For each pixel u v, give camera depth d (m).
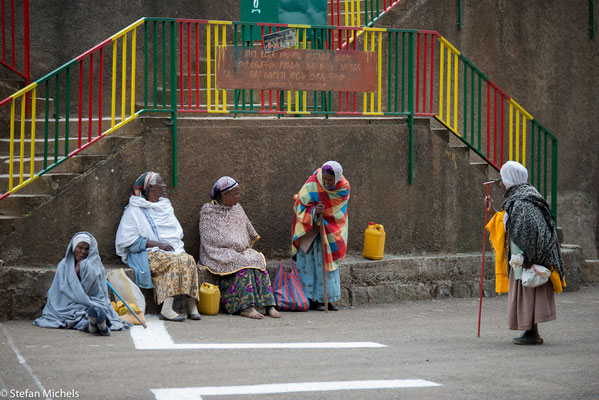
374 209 13.74
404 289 13.49
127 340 9.58
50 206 11.45
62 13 15.12
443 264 13.87
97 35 15.41
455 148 14.38
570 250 15.02
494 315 12.16
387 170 13.81
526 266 9.66
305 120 13.32
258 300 11.76
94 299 10.53
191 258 11.35
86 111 15.34
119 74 15.66
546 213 9.83
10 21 14.70
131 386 7.34
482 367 8.50
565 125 17.84
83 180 11.66
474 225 14.49
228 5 16.73
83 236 10.59
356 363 8.55
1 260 10.84
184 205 12.45
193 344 9.39
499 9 17.06
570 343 9.97
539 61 17.52
